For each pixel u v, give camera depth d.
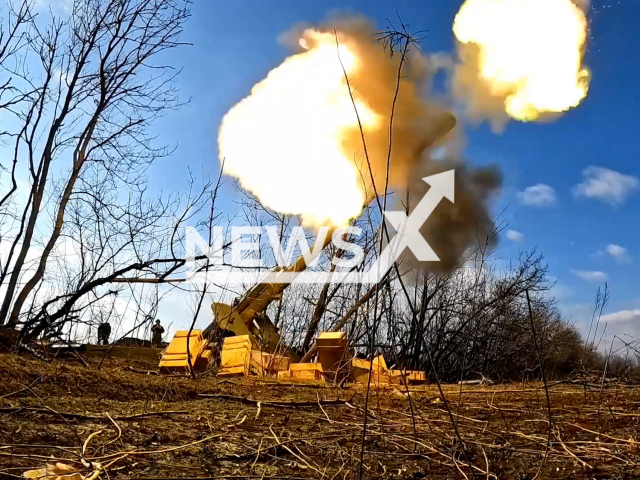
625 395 10.38
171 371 12.96
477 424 7.18
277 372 15.02
